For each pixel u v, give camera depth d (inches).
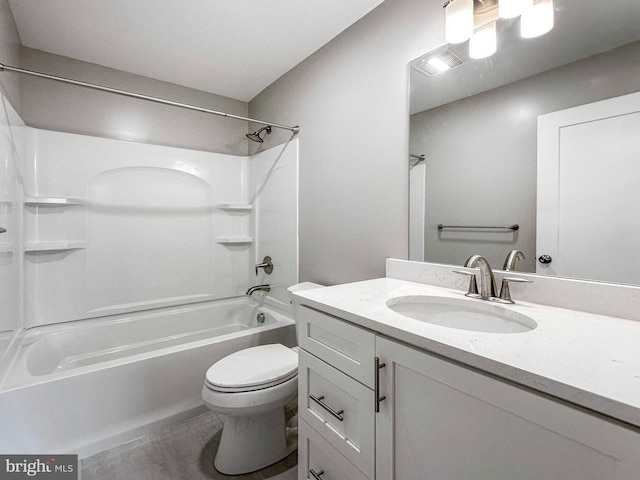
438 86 53.9
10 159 64.2
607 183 37.1
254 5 63.6
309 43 76.9
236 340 76.1
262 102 104.5
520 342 27.3
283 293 95.5
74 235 84.2
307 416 44.8
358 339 36.0
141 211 95.2
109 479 53.2
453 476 27.1
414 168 57.6
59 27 70.5
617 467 18.4
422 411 29.5
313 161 81.9
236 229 112.6
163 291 99.2
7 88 62.3
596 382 20.1
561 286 39.8
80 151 84.7
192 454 59.6
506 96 46.0
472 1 46.4
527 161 43.9
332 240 76.0
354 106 69.2
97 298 88.1
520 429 22.7
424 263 55.2
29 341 72.9
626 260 35.7
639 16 35.2
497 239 47.1
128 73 92.0
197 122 104.3
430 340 28.0
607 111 37.1
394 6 60.4
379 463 33.7
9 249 63.9
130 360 63.5
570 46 40.0
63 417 55.9
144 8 64.4
